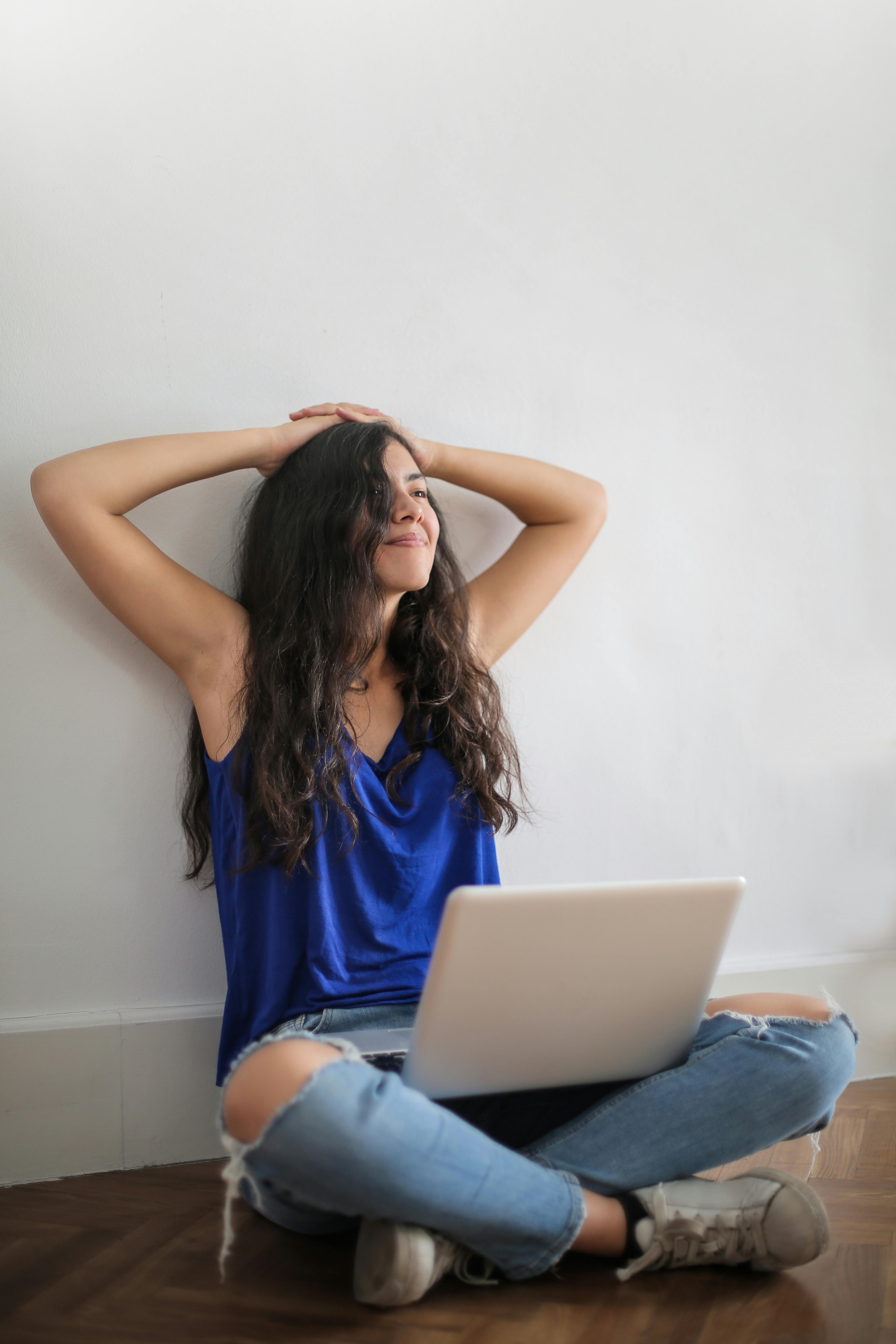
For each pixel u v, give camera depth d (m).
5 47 1.65
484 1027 1.16
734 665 2.15
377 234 1.88
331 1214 1.25
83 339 1.68
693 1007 1.27
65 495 1.49
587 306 2.05
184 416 1.74
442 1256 1.15
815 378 2.24
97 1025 1.63
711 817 2.12
